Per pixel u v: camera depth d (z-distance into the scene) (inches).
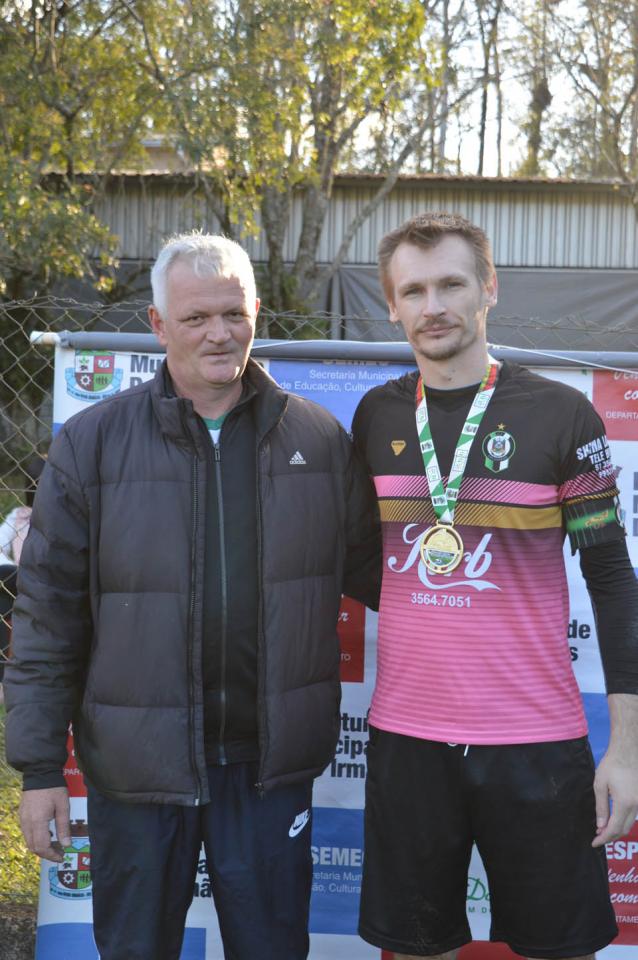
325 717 90.7
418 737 87.5
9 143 389.4
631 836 109.3
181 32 385.7
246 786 88.7
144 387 90.8
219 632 86.0
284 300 440.1
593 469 86.3
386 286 93.0
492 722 85.7
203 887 111.3
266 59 388.5
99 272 427.2
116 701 85.7
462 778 86.4
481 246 88.6
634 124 564.7
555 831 86.1
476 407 88.0
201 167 411.2
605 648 87.0
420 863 88.7
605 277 470.6
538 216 477.4
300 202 478.3
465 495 87.0
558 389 87.8
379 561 97.8
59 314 402.3
